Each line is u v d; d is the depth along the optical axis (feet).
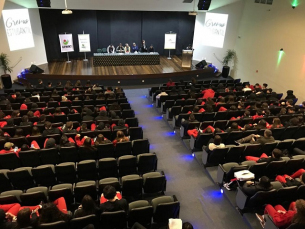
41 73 44.09
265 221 14.71
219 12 49.03
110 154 20.67
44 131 21.56
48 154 19.04
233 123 22.35
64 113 27.73
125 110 27.04
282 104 29.73
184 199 18.47
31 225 11.96
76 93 34.01
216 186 19.80
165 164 22.40
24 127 22.72
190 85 38.40
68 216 12.91
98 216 13.39
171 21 55.72
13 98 30.68
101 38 54.75
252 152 20.33
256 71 43.73
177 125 27.37
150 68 48.60
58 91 34.14
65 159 19.85
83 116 26.02
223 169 18.38
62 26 51.03
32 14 45.73
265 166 17.49
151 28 55.77
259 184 15.28
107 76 44.06
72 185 16.63
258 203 15.58
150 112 32.86
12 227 11.71
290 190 14.97
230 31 48.75
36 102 29.19
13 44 42.73
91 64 50.03
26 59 46.29
